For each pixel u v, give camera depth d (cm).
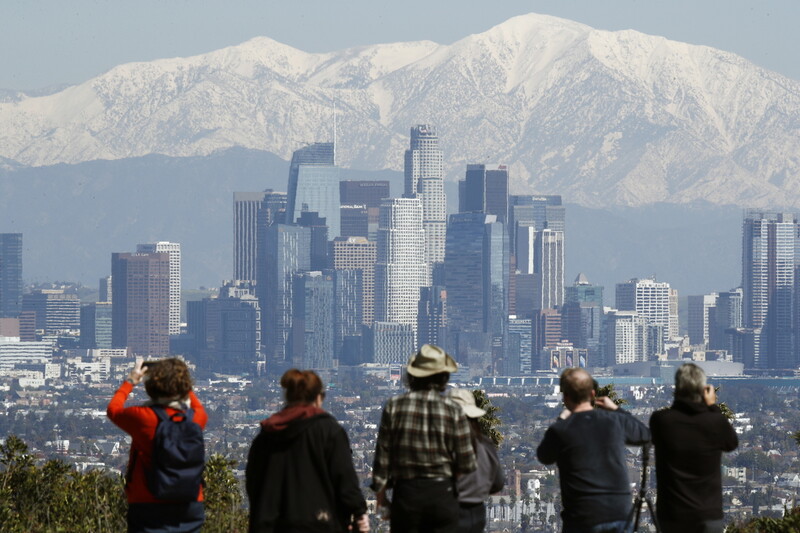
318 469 5825
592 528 6391
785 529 8125
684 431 6381
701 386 6462
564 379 6594
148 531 6041
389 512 6172
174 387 6081
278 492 5825
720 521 6431
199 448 6041
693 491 6391
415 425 6012
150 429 5994
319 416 5872
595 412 6512
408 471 6028
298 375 5931
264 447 5875
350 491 5838
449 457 6041
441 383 6131
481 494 6391
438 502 6000
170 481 5950
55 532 8225
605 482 6400
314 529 5784
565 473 6462
